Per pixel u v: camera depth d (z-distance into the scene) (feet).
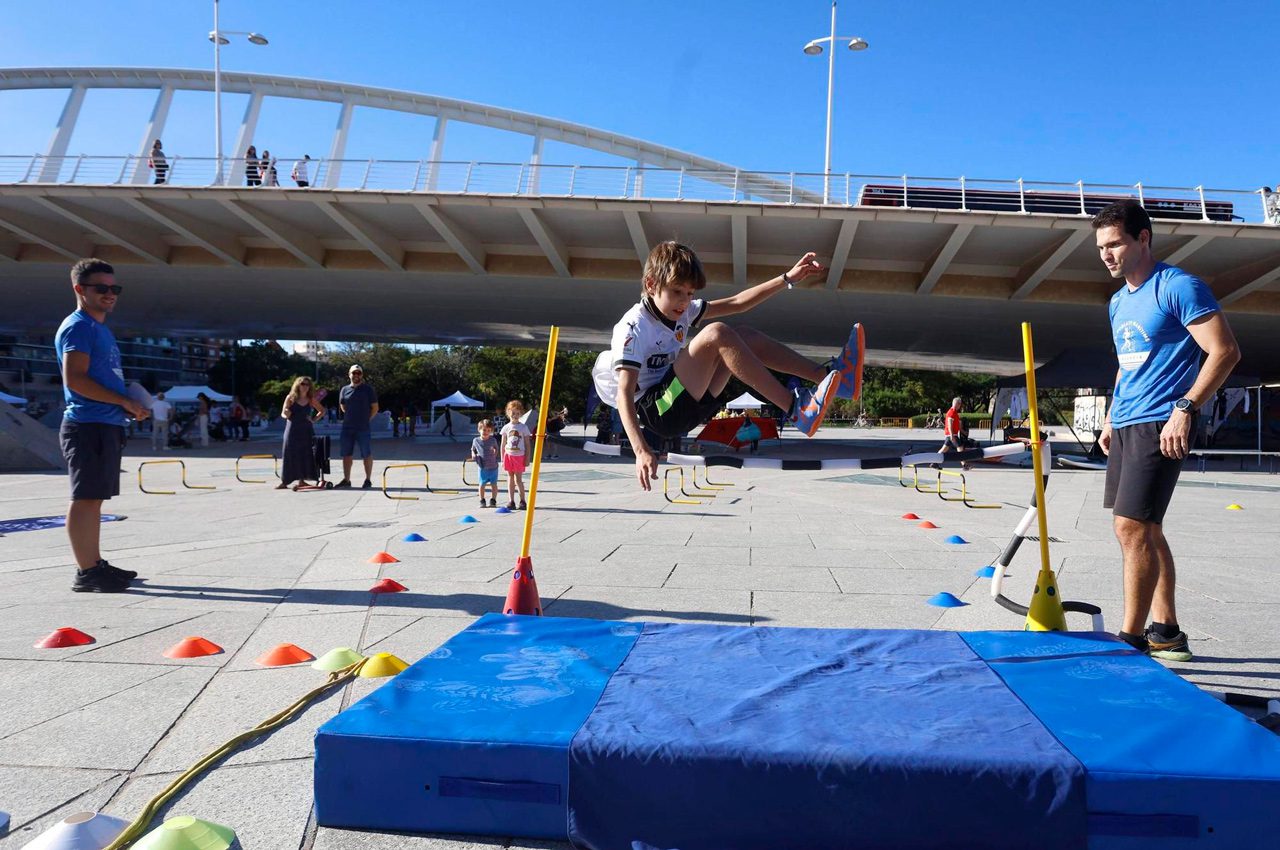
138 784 9.18
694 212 81.71
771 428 72.18
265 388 236.22
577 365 225.97
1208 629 15.88
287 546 26.17
